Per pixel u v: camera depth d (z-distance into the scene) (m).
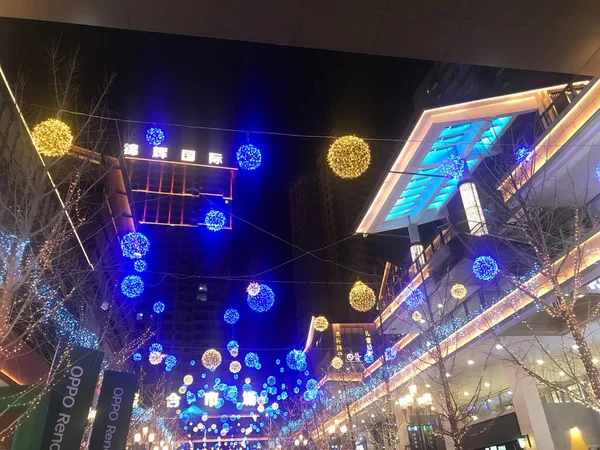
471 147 19.88
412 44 7.80
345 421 30.06
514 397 18.17
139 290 14.36
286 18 7.20
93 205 21.94
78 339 17.28
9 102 13.27
